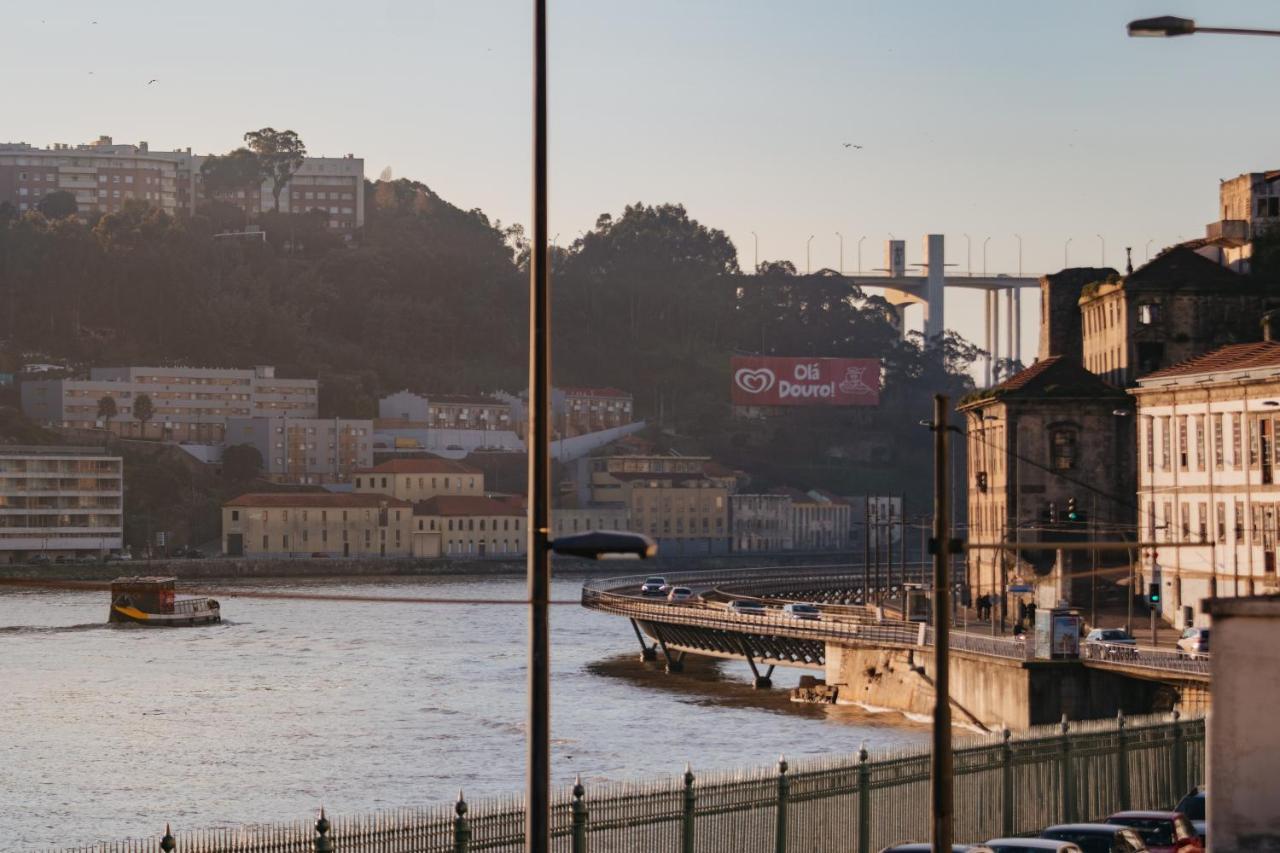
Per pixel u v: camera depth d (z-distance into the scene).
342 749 159.88
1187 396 176.62
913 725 161.50
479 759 153.00
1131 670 131.88
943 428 48.62
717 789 66.44
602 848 62.25
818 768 73.00
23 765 151.25
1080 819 85.00
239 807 131.00
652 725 171.00
